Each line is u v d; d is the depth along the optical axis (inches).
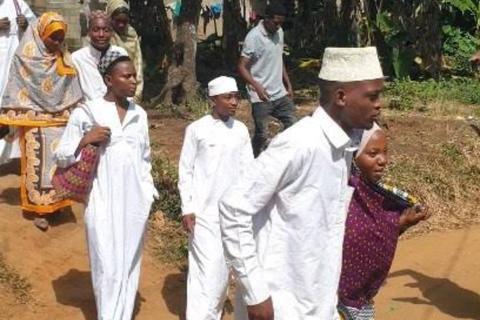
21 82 274.4
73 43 469.1
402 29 578.9
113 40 296.8
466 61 608.4
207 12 869.8
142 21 590.9
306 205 131.4
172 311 253.3
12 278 255.3
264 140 337.4
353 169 162.1
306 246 132.8
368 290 166.7
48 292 255.3
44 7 461.4
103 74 221.0
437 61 571.8
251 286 130.6
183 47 458.0
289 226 133.0
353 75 128.2
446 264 293.0
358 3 597.0
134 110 223.6
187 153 230.2
